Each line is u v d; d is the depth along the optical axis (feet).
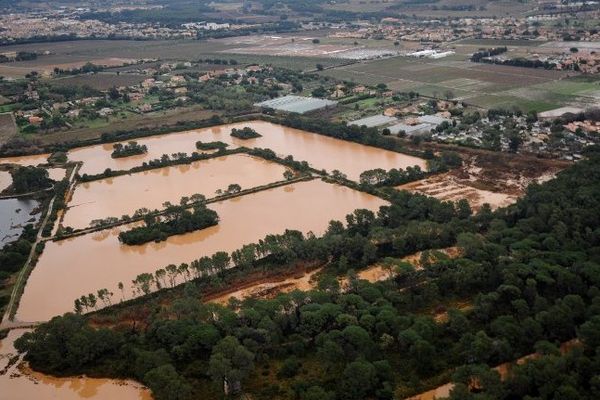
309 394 540.52
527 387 529.45
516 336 594.65
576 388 522.47
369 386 552.41
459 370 552.82
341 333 610.24
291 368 589.73
